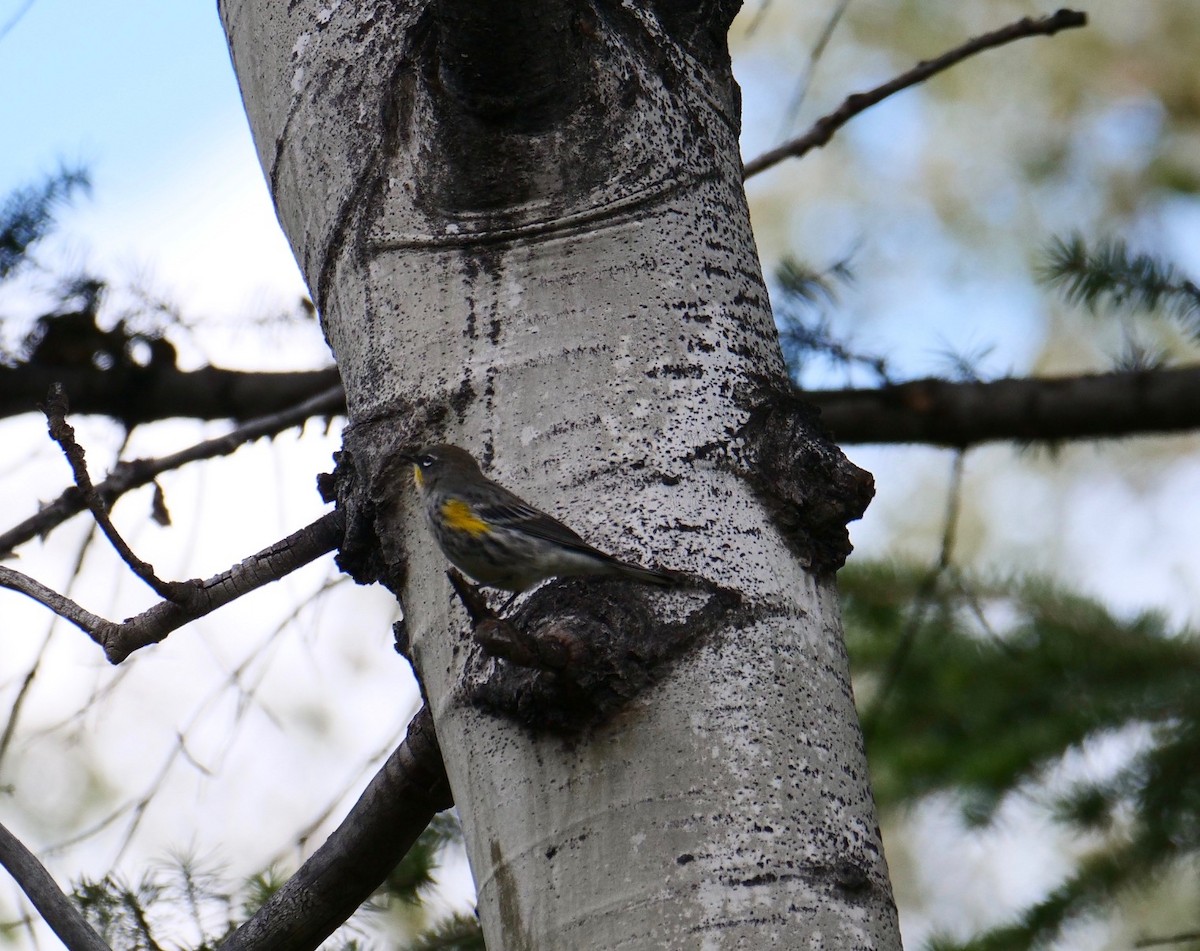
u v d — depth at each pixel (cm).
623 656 553
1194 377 1164
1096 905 1100
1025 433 1190
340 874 746
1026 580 1276
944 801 1187
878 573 1272
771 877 522
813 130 1067
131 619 732
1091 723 1144
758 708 554
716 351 631
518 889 549
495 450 616
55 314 1275
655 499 592
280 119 743
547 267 644
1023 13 2009
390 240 668
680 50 710
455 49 621
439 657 611
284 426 1091
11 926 909
